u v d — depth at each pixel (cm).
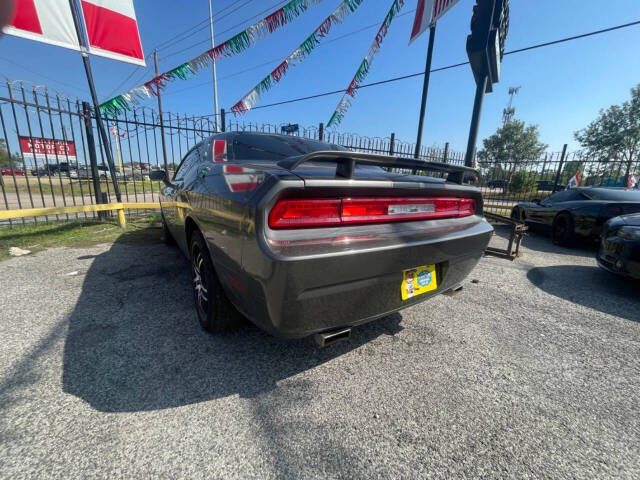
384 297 149
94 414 133
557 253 481
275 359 177
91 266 334
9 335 194
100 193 606
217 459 114
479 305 264
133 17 565
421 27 490
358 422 135
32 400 140
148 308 236
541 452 123
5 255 373
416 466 115
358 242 133
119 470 108
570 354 193
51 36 490
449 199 183
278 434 127
